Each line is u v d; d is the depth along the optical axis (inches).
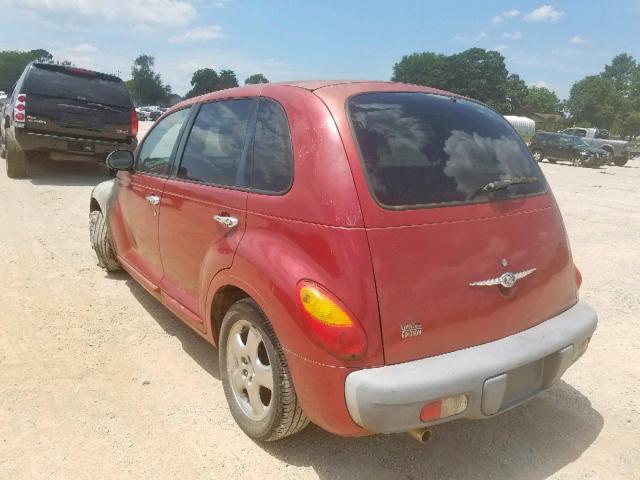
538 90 4714.6
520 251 113.7
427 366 97.3
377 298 96.2
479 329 105.6
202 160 142.3
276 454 119.2
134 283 216.1
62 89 401.7
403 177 105.3
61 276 219.6
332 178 102.0
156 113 2534.5
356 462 117.8
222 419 130.9
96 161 428.5
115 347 164.2
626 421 136.9
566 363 115.3
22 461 113.6
